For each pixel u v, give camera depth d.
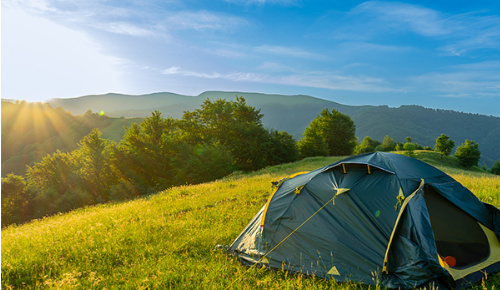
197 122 46.25
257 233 5.84
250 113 51.81
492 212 5.52
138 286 4.34
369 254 4.62
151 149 41.12
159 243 6.38
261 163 44.22
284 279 4.71
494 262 4.69
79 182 40.34
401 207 4.65
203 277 4.70
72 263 5.66
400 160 5.70
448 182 5.59
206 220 8.17
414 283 4.02
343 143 66.25
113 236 7.09
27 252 6.34
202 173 35.44
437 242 5.03
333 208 5.32
